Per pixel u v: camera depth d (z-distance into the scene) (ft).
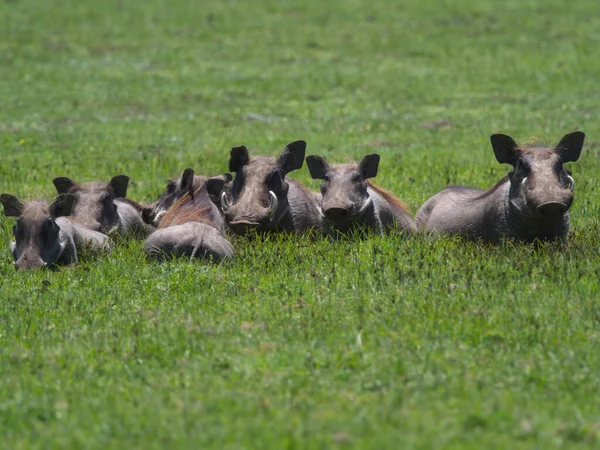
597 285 59.88
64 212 74.84
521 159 73.92
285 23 246.68
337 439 40.73
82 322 57.16
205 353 51.11
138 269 69.26
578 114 154.40
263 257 70.18
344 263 67.97
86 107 166.09
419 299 58.44
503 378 46.93
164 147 135.13
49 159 125.80
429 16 251.39
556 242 72.33
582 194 94.12
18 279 67.77
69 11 256.11
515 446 40.16
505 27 235.61
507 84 181.47
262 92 179.52
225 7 266.16
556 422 42.16
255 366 48.80
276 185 80.18
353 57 210.38
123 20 248.11
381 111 161.99
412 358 49.42
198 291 63.26
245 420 42.88
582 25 235.20
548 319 54.19
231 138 141.90
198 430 41.88
